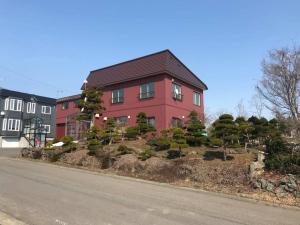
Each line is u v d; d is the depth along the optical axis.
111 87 29.53
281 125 17.23
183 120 26.42
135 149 18.27
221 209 9.24
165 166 15.09
